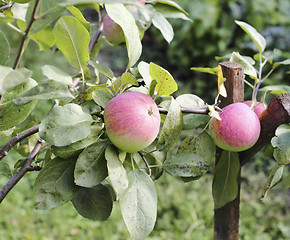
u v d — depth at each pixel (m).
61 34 0.88
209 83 4.98
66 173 0.84
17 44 1.21
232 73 1.09
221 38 4.66
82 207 0.96
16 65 0.61
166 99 1.05
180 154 0.97
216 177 1.12
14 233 3.31
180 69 5.17
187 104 0.99
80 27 0.88
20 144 1.09
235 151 1.00
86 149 0.82
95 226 3.50
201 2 4.67
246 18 4.61
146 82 0.94
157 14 1.18
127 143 0.80
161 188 3.98
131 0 0.58
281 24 4.55
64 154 0.81
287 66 3.97
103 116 0.84
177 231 3.49
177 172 0.95
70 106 0.80
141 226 0.80
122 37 1.30
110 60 5.54
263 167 4.12
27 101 0.71
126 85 0.96
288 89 1.21
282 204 3.71
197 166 0.96
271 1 4.61
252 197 3.83
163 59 5.30
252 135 0.96
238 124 0.95
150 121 0.80
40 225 3.46
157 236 3.42
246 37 4.62
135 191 0.83
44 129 0.77
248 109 0.98
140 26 1.15
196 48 4.88
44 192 0.82
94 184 0.80
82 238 3.38
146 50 5.37
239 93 1.11
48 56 4.20
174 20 4.86
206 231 3.52
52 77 0.83
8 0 0.99
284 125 1.00
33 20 0.59
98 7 1.33
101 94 0.87
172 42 4.96
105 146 0.84
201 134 1.00
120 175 0.80
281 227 3.48
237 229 1.23
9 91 0.81
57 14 0.60
